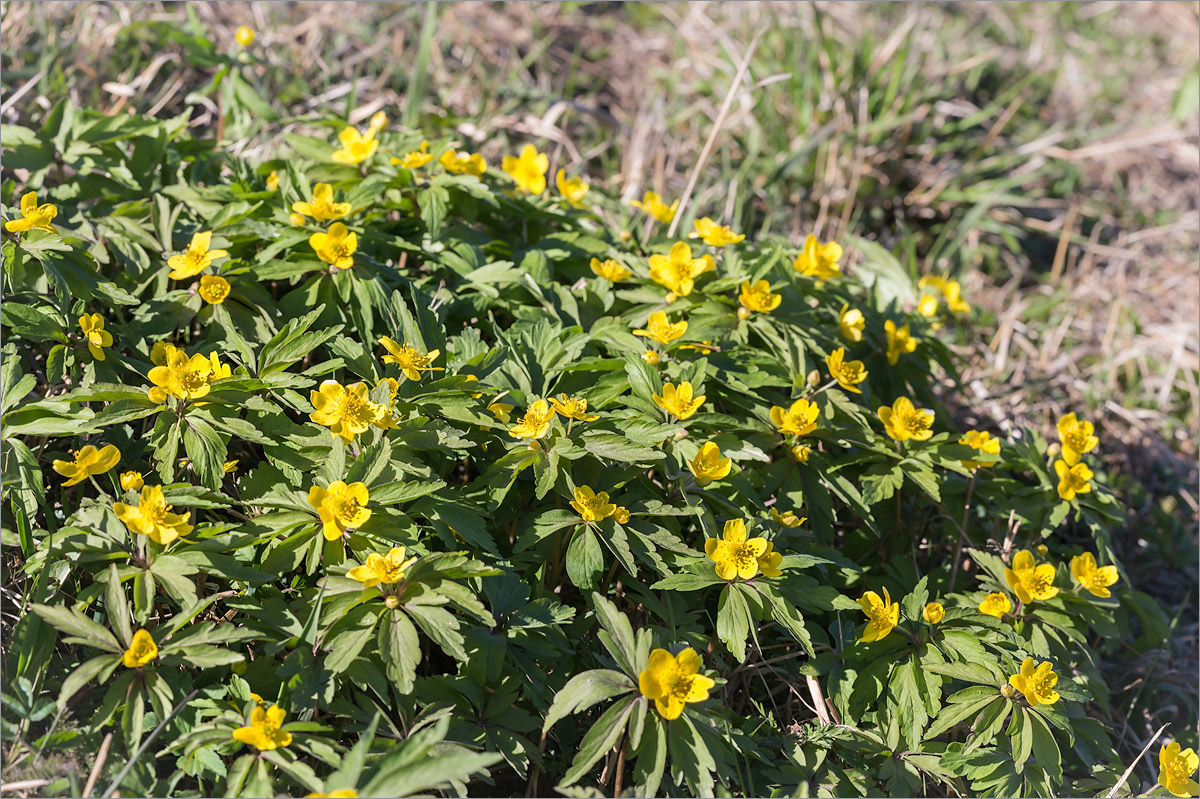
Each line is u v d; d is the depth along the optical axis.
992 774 0.57
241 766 0.52
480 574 0.54
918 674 0.58
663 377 0.62
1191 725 0.67
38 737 0.55
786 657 0.60
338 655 0.53
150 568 0.54
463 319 0.66
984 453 0.63
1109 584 0.62
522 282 0.65
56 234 0.60
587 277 0.69
